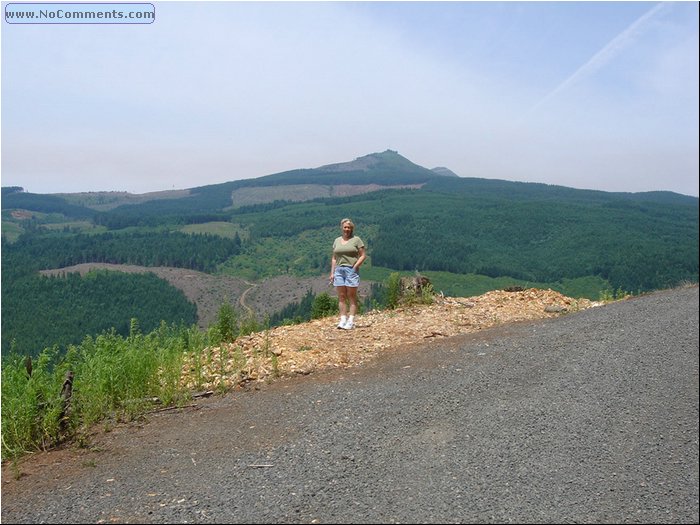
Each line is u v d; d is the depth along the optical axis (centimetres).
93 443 437
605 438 404
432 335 729
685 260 16038
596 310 806
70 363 550
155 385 546
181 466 380
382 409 468
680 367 526
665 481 346
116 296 13750
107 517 314
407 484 344
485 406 466
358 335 743
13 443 430
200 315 14562
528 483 345
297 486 344
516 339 666
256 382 574
